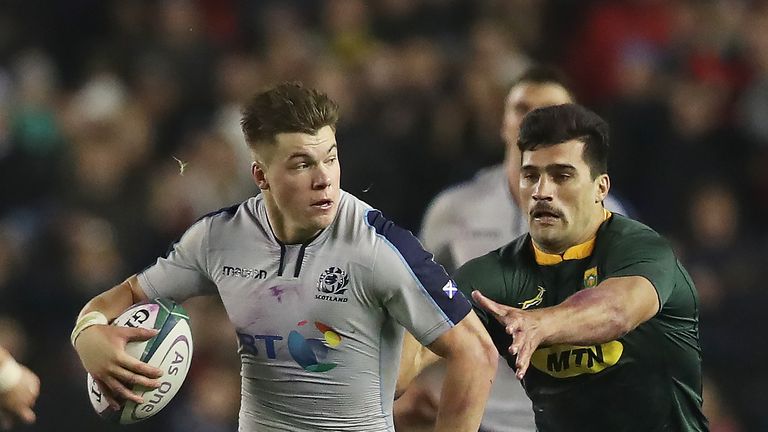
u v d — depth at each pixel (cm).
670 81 4400
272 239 1839
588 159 1895
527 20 4638
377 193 3906
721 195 4038
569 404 1952
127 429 3509
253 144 1786
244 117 1797
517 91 2408
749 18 4647
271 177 1775
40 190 4238
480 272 2003
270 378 1856
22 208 4206
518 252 2002
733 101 4438
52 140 4369
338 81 4156
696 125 4256
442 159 3991
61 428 3494
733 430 3691
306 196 1758
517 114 2400
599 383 1922
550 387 1961
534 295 1964
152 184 4122
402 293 1769
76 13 5050
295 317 1816
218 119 4347
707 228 4003
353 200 1839
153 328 1873
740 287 3872
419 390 2397
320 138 1758
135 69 4541
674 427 1955
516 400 2338
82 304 3822
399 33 4603
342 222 1814
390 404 1877
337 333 1805
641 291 1819
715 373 3800
